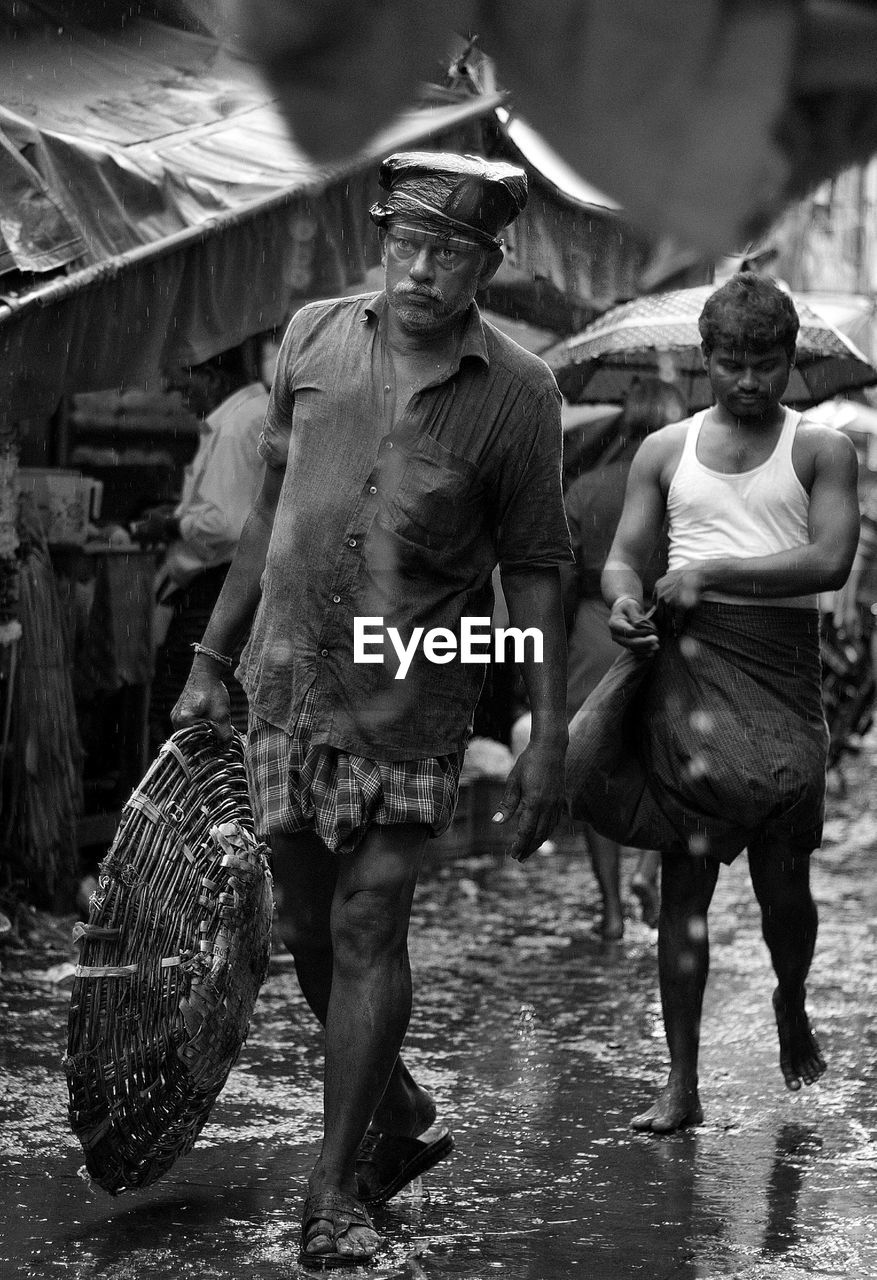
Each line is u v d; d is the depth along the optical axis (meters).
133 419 7.75
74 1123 3.13
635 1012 5.16
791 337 3.81
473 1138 3.78
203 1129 3.76
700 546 3.92
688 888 3.92
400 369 3.06
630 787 3.90
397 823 3.01
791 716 3.82
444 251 2.91
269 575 3.13
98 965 3.07
